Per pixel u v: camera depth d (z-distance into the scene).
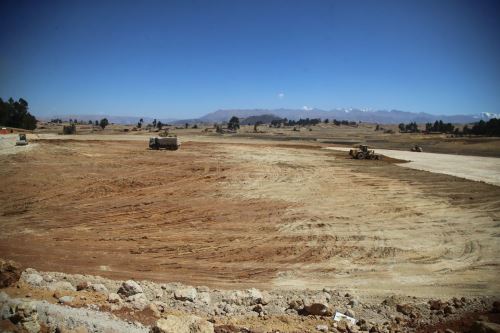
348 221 19.66
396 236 17.50
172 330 6.74
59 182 26.27
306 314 9.63
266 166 38.16
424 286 12.48
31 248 14.43
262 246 15.88
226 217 19.83
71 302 8.04
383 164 43.62
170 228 17.83
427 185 30.17
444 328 8.88
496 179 34.00
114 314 7.80
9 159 35.00
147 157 41.31
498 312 9.75
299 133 143.38
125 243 15.62
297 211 21.31
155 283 11.51
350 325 8.80
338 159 47.44
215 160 41.28
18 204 20.67
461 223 19.70
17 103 99.00
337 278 13.02
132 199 22.91
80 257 13.80
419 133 149.38
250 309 9.78
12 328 6.10
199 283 12.19
